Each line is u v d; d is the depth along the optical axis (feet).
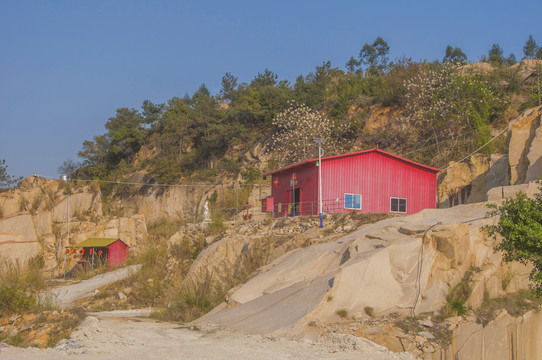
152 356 34.22
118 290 87.86
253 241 78.95
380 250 48.37
